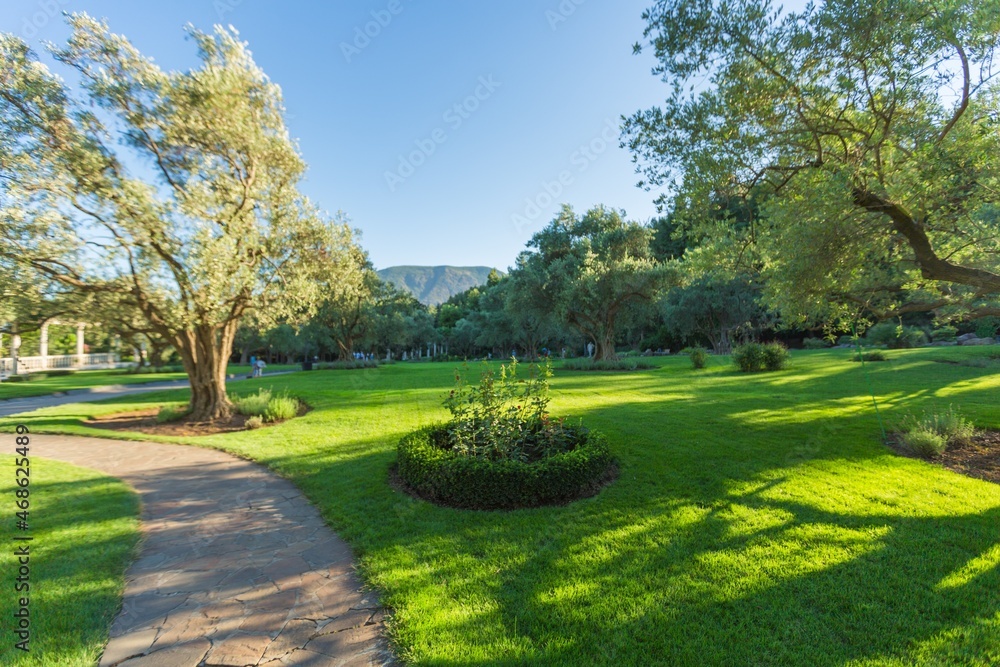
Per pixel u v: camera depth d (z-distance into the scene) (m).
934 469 5.80
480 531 4.29
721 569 3.49
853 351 29.67
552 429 6.23
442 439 6.66
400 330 42.66
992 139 5.13
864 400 10.92
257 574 3.67
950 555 3.62
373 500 5.24
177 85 9.88
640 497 5.03
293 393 15.44
